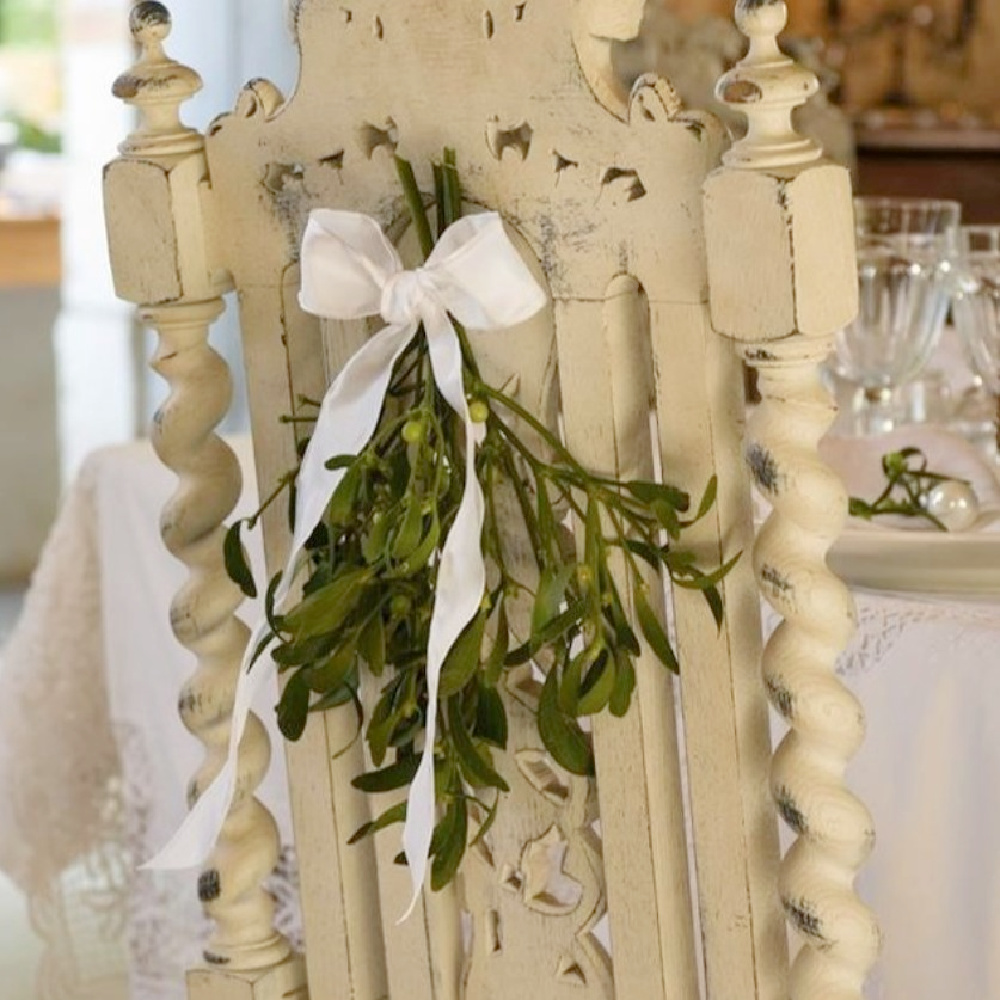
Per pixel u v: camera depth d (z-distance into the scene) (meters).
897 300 2.05
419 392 1.28
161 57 1.38
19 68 7.52
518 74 1.21
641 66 3.10
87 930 2.75
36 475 5.89
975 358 1.94
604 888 1.36
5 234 5.75
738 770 1.26
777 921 1.30
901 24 4.89
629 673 1.23
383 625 1.28
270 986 1.54
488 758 1.32
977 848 1.44
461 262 1.20
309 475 1.28
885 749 1.50
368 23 1.27
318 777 1.47
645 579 1.27
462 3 1.22
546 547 1.22
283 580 1.30
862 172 4.94
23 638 2.48
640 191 1.19
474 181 1.25
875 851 1.52
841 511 1.19
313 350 1.39
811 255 1.13
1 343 5.81
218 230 1.39
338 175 1.32
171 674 2.27
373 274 1.23
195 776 1.52
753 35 1.13
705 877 1.30
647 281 1.20
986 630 1.44
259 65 5.04
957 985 1.46
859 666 1.52
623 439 1.25
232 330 4.99
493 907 1.42
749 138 1.14
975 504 1.70
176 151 1.37
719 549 1.23
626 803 1.31
